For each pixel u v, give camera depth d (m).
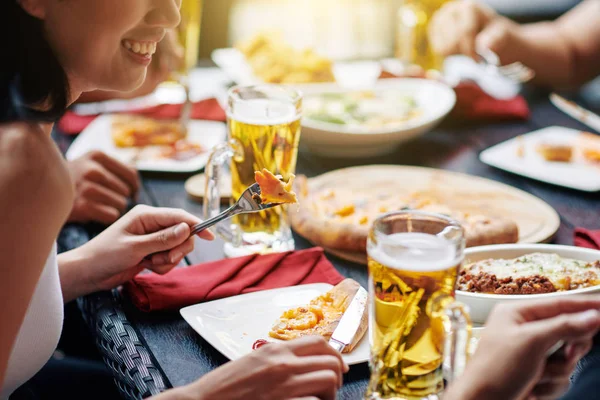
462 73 2.57
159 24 1.11
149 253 1.32
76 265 1.32
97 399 1.61
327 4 3.39
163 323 1.23
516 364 0.84
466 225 1.47
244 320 1.19
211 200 1.42
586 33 2.57
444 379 1.01
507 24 2.50
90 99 2.14
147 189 1.80
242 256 1.38
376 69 2.60
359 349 1.10
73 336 2.00
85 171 1.68
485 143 2.03
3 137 0.97
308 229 1.49
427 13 2.49
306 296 1.26
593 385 0.99
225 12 3.11
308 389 0.93
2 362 0.92
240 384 0.93
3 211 0.93
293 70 2.36
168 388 1.06
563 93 2.43
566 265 1.24
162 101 2.35
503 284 1.18
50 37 1.07
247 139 1.40
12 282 0.93
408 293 0.91
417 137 2.08
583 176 1.77
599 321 0.85
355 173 1.79
